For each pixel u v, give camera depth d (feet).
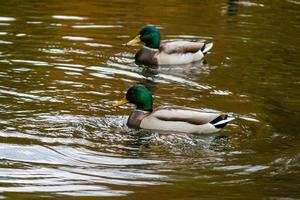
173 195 37.14
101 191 37.27
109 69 60.08
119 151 42.91
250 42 70.23
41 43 64.90
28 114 47.65
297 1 88.94
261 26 75.97
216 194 37.42
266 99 54.49
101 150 42.86
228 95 55.16
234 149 44.11
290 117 50.55
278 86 57.82
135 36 69.56
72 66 59.41
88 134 45.14
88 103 50.88
